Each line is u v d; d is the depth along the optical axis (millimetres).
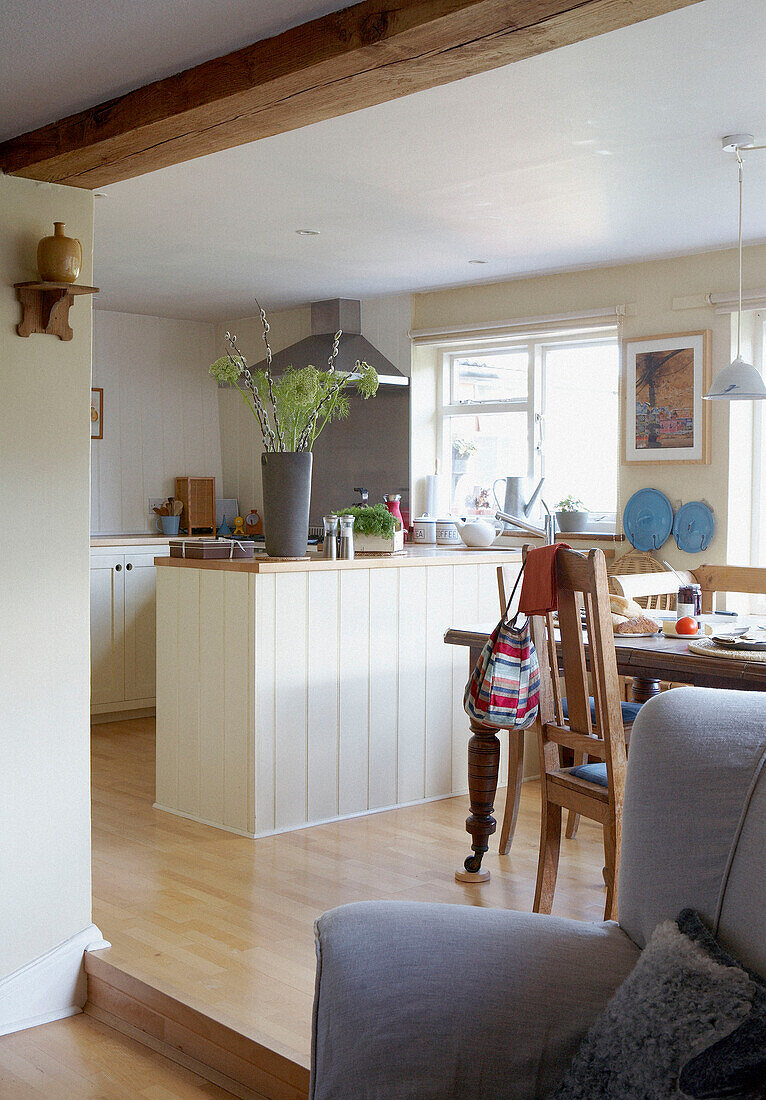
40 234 2801
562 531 5750
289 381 4219
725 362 5008
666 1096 1363
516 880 3500
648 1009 1466
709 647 3109
